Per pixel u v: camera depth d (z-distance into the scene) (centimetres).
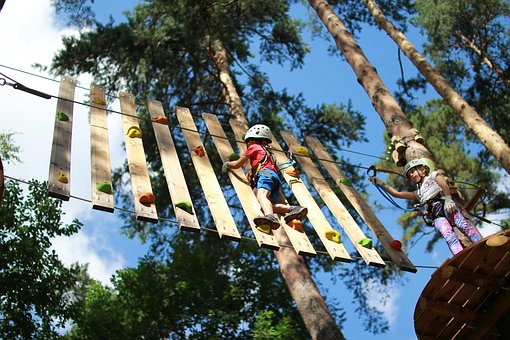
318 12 1080
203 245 1522
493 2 1719
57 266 1226
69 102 719
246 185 715
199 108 1515
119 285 1447
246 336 1362
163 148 722
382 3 1507
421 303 636
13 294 1166
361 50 980
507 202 1678
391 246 702
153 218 621
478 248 596
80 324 1311
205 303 1376
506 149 903
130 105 772
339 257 654
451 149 1717
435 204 671
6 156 1316
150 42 1425
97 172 650
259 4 1512
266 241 639
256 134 741
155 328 1366
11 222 1202
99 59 1461
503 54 1716
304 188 750
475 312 650
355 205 763
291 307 1414
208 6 1480
